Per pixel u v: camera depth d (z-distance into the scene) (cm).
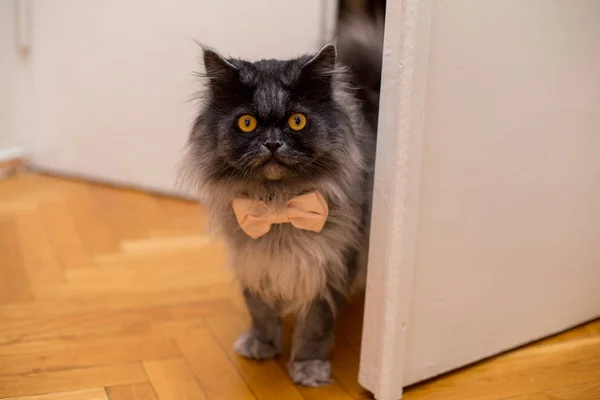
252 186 121
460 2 108
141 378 131
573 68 127
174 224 209
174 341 146
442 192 118
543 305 143
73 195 230
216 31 211
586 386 131
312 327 133
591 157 138
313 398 127
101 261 182
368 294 122
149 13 215
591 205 142
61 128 241
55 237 196
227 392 128
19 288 165
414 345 125
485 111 118
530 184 130
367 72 163
